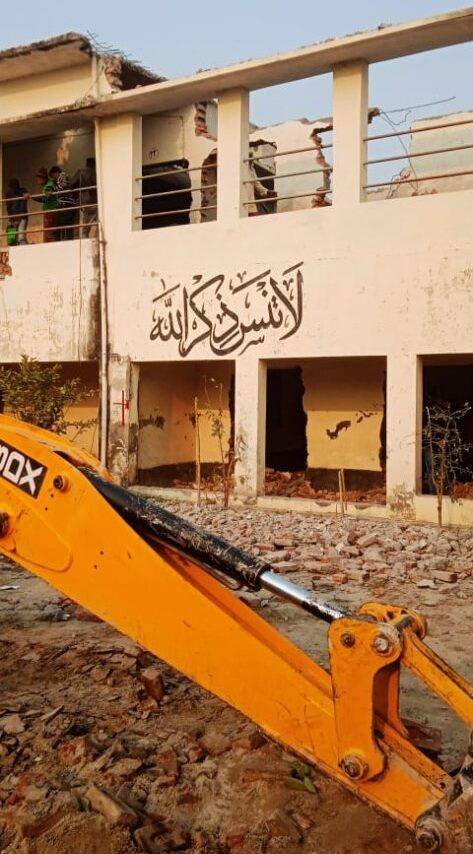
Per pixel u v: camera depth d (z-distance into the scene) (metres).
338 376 14.96
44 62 14.66
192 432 16.06
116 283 13.85
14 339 14.77
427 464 13.09
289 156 16.39
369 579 7.68
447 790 2.44
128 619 2.89
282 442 16.77
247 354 12.69
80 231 14.34
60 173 15.12
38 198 16.97
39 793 3.45
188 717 4.29
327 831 3.22
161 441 15.10
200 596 2.82
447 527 10.72
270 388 16.70
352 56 11.55
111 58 14.19
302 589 2.78
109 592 2.92
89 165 15.51
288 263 12.30
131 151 13.69
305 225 12.16
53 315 14.38
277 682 2.71
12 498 3.05
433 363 13.08
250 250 12.62
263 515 11.59
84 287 14.09
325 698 2.67
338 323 11.91
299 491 13.50
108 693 4.61
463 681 2.47
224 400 15.82
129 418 13.90
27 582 7.57
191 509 12.21
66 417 16.22
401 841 3.12
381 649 2.51
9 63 14.73
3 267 14.85
